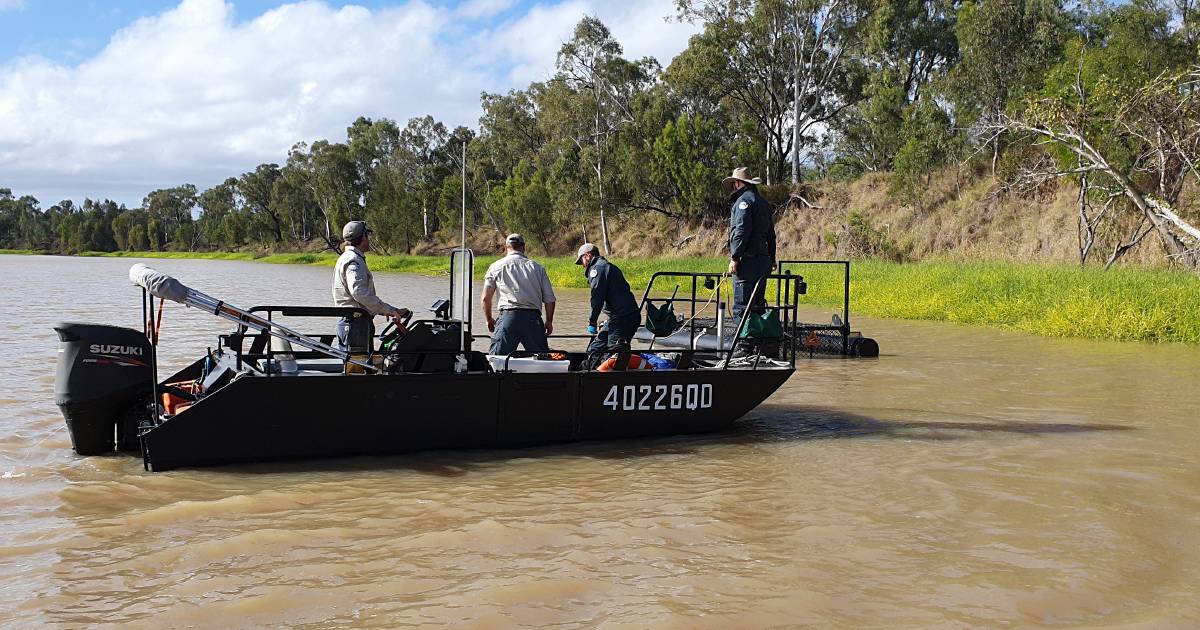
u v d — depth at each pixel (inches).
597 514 199.2
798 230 1718.8
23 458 241.8
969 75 1443.2
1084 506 204.8
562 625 141.9
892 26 1914.4
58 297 938.7
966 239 1320.1
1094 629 140.9
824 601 151.6
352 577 162.1
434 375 242.1
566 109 2272.4
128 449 247.9
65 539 181.2
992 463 245.1
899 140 1680.6
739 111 2183.8
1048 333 570.9
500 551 175.3
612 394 265.4
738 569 166.1
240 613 147.0
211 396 221.8
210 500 206.8
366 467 237.3
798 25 1943.9
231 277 1717.5
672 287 1100.5
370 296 251.3
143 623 143.5
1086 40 1581.0
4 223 6796.3
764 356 315.0
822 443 271.3
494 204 2662.4
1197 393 354.3
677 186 1983.3
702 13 2010.3
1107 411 319.3
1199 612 147.5
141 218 5748.0
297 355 278.2
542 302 286.5
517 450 259.0
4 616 145.9
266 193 4207.7
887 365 440.8
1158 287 621.0
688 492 217.2
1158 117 903.7
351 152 3607.3
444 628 141.0
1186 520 194.5
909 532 187.2
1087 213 1117.1
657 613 146.1
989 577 162.2
